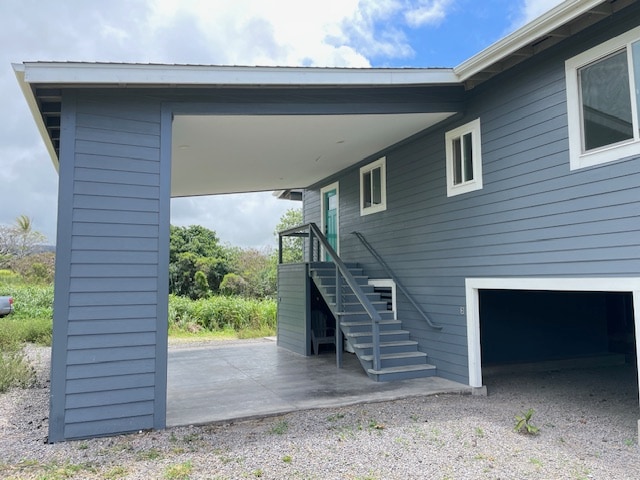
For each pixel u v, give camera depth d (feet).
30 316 49.67
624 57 13.97
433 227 22.47
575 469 11.41
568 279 15.29
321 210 35.83
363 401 17.76
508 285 17.81
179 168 26.96
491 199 18.80
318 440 13.60
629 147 13.53
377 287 27.40
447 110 20.15
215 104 16.94
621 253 13.65
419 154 23.58
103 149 14.98
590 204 14.67
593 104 14.90
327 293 26.89
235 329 48.39
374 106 19.12
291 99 18.03
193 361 27.86
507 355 24.20
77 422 13.83
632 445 13.24
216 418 15.51
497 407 17.38
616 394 19.47
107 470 11.43
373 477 10.96
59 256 14.02
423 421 15.53
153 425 14.69
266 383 21.15
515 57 17.37
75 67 14.26
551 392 19.80
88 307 14.21
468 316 19.92
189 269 75.31
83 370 14.01
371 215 28.22
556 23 14.16
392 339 23.80
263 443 13.38
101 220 14.67
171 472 11.17
